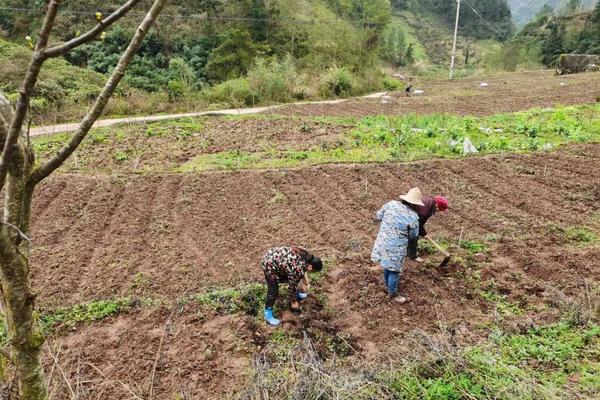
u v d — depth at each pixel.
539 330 5.09
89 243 7.31
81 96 18.23
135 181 9.82
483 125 14.40
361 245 7.16
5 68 17.66
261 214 8.37
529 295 5.82
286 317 5.49
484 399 4.04
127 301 5.70
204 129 15.30
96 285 6.21
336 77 26.73
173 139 13.84
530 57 53.47
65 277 6.38
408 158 11.18
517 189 9.38
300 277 5.18
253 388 4.14
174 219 8.16
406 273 6.21
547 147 11.92
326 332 5.25
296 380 4.11
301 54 29.34
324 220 8.09
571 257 6.61
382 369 4.41
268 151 12.18
